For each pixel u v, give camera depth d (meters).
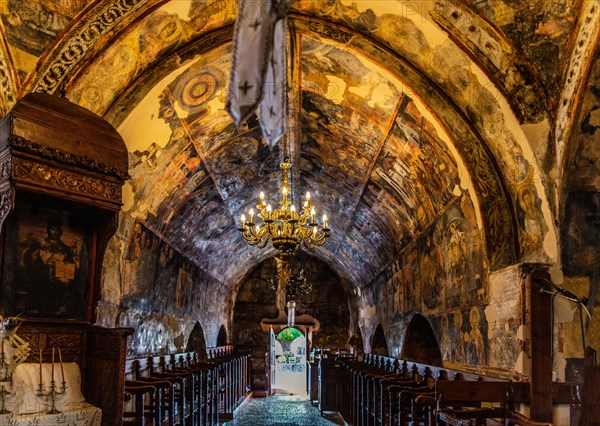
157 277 14.59
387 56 9.53
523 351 8.51
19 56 7.54
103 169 7.57
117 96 9.32
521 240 9.23
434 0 7.94
